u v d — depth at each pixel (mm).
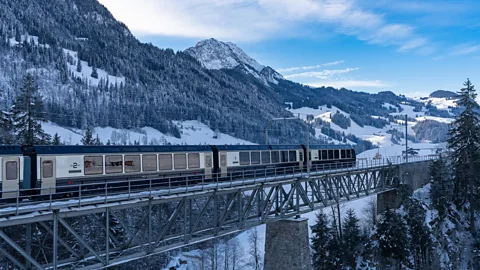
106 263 22938
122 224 23922
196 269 58312
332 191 46250
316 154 50906
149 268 57344
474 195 65250
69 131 174750
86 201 22109
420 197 71000
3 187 22031
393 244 55812
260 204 36969
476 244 61594
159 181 30344
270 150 42781
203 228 30188
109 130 197500
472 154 63875
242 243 70688
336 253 52125
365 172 56500
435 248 59656
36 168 23516
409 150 148500
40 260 36344
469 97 65062
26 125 48562
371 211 71688
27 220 19969
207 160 34531
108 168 27094
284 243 38750
